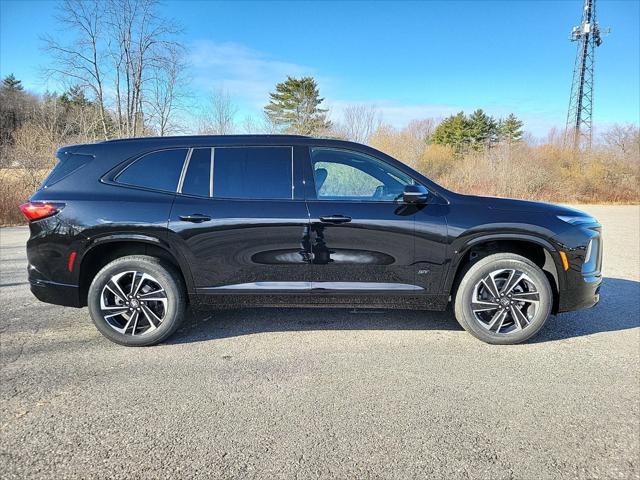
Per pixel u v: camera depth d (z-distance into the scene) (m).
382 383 2.96
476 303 3.56
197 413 2.60
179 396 2.79
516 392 2.84
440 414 2.59
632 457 2.21
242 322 4.14
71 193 3.49
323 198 3.51
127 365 3.23
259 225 3.45
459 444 2.30
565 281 3.50
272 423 2.50
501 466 2.14
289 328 3.99
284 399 2.76
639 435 2.38
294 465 2.14
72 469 2.11
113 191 3.50
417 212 3.47
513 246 3.70
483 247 3.70
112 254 3.66
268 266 3.51
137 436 2.37
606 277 6.01
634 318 4.27
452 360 3.32
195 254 3.47
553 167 25.70
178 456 2.21
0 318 4.22
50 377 3.04
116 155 3.60
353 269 3.50
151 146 3.62
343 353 3.45
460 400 2.74
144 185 3.54
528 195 24.50
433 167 30.19
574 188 24.59
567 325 4.07
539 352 3.46
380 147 30.31
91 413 2.59
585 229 3.52
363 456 2.21
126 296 3.54
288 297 3.57
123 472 2.09
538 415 2.58
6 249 7.95
